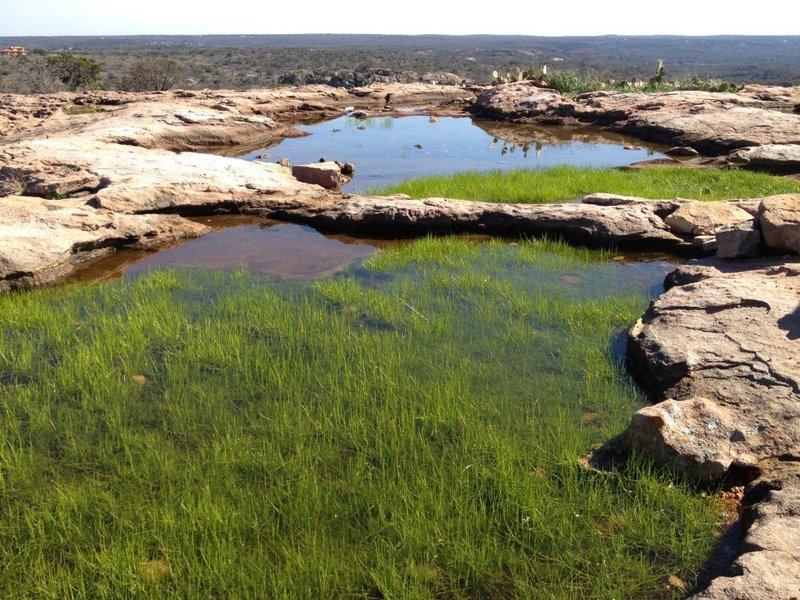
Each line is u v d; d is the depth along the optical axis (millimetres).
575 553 2957
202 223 7945
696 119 14648
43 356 4707
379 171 11234
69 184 8125
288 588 2762
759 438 3580
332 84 45781
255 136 14922
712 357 4277
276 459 3596
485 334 5020
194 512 3148
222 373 4477
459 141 14844
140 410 4098
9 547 3016
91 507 3271
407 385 4293
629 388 4352
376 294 5688
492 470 3543
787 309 4641
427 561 2914
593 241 6988
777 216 5812
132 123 13469
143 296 5711
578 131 16766
